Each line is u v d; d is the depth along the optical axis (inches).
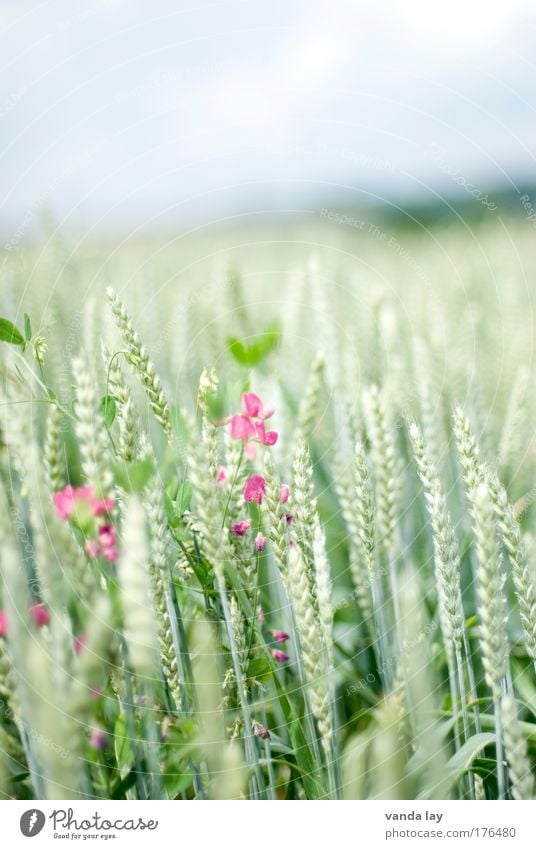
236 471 19.9
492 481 18.7
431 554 23.9
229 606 19.2
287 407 24.3
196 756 19.3
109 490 18.5
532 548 19.3
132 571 17.6
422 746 19.6
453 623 19.5
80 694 16.4
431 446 23.8
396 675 19.9
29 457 19.0
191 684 19.6
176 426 20.0
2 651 17.8
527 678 21.7
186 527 19.8
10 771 19.9
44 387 19.4
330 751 19.5
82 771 18.0
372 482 22.3
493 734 19.8
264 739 19.9
